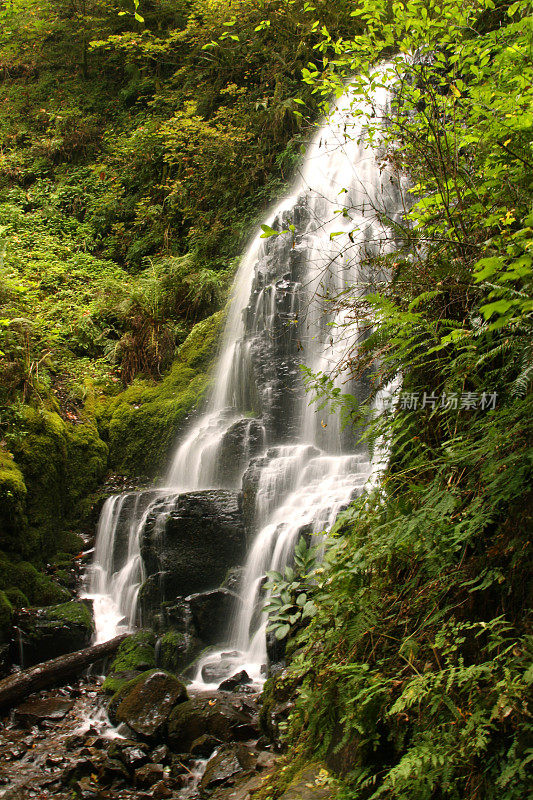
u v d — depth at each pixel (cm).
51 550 717
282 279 836
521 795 171
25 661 562
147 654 556
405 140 325
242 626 554
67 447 801
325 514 542
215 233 1146
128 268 1265
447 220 262
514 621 206
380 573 273
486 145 254
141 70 1636
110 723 465
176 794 364
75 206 1401
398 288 277
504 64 288
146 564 655
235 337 927
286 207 1030
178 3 1648
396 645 250
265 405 762
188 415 869
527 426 199
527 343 204
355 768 237
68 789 383
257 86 1346
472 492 234
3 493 645
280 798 246
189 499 637
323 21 1206
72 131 1573
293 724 317
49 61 1875
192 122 1252
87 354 1021
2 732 463
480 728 182
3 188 1458
